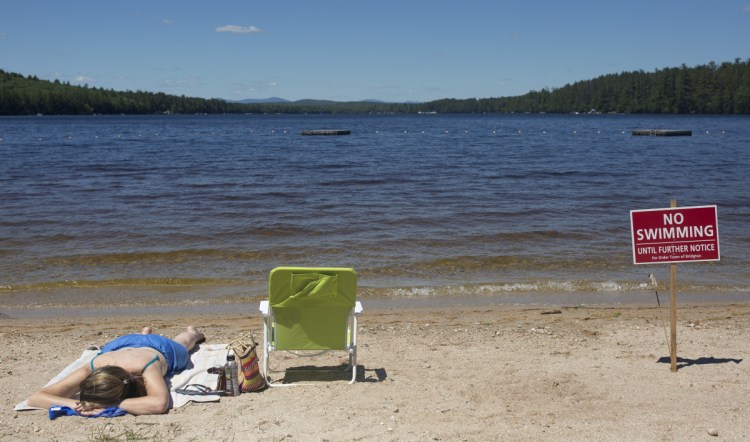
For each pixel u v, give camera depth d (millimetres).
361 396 5758
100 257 12586
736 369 6387
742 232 15180
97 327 8539
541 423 5129
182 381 5957
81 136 69438
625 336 7883
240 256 12773
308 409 5441
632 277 11500
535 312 9359
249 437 4875
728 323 8539
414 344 7609
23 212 17391
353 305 5898
